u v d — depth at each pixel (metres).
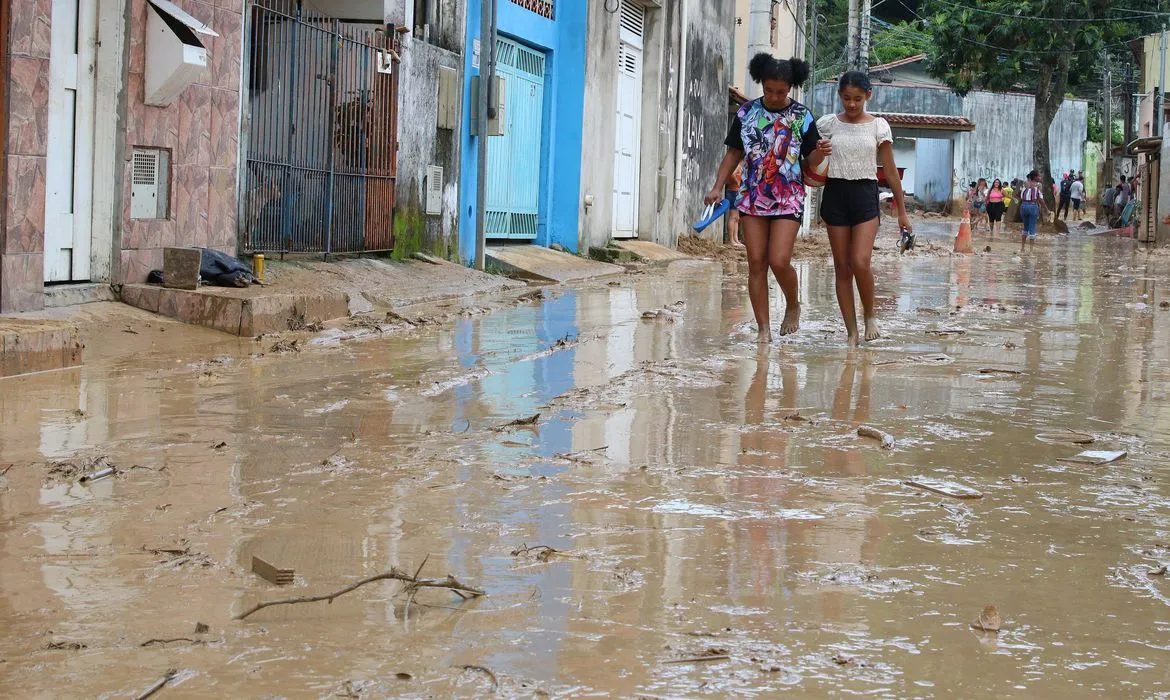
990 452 5.33
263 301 9.13
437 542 3.77
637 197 22.77
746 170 9.21
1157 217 33.09
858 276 9.12
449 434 5.48
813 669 2.80
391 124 13.85
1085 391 7.11
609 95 20.23
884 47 70.62
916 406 6.46
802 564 3.60
